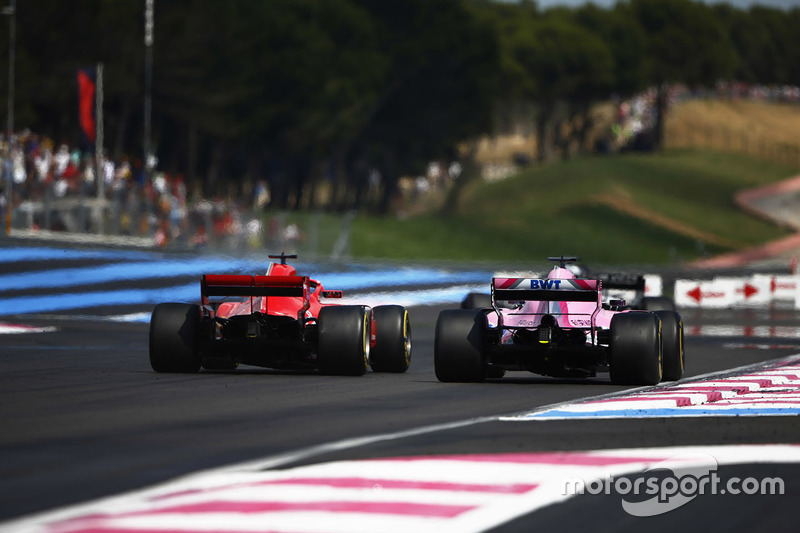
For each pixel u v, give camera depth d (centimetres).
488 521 2383
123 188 16062
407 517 2388
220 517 2353
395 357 5441
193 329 5150
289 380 5028
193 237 16912
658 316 5234
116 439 3331
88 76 15600
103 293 11019
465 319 5041
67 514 2375
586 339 5000
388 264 18250
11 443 3253
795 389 4947
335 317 5131
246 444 3250
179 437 3372
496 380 5253
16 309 9688
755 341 8362
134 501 2500
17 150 15312
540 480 2778
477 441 3331
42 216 14800
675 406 4175
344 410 4031
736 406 4231
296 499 2527
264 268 14312
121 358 6091
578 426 3662
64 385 4731
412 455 3083
